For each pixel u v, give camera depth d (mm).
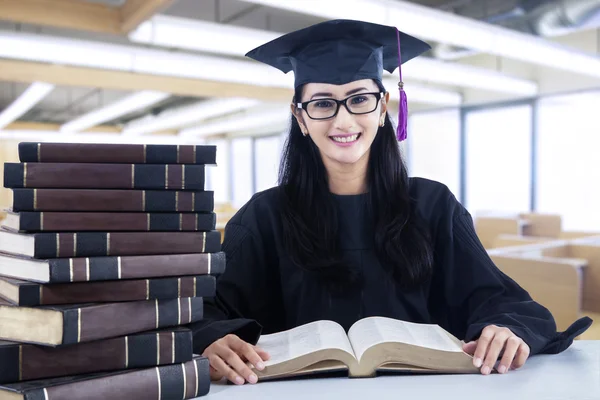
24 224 593
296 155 1109
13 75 4566
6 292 613
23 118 11367
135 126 9938
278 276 1119
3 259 643
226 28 3178
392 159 1089
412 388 691
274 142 10766
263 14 4961
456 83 5055
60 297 590
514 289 1030
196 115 7695
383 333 798
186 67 3986
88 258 593
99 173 625
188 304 660
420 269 1038
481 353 763
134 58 3752
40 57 3416
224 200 12016
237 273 1085
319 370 741
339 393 674
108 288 607
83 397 577
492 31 3355
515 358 781
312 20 5121
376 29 1037
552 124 6449
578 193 6355
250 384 724
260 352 769
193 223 650
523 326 863
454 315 1094
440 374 761
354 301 1049
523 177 6871
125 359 613
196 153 650
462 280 1066
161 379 626
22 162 612
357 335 829
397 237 1037
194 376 650
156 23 3031
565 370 770
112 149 634
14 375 572
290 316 1077
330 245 1058
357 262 1062
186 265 644
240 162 11656
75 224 611
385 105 1072
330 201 1082
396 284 1055
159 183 638
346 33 1042
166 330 644
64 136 10195
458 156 7434
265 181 11023
